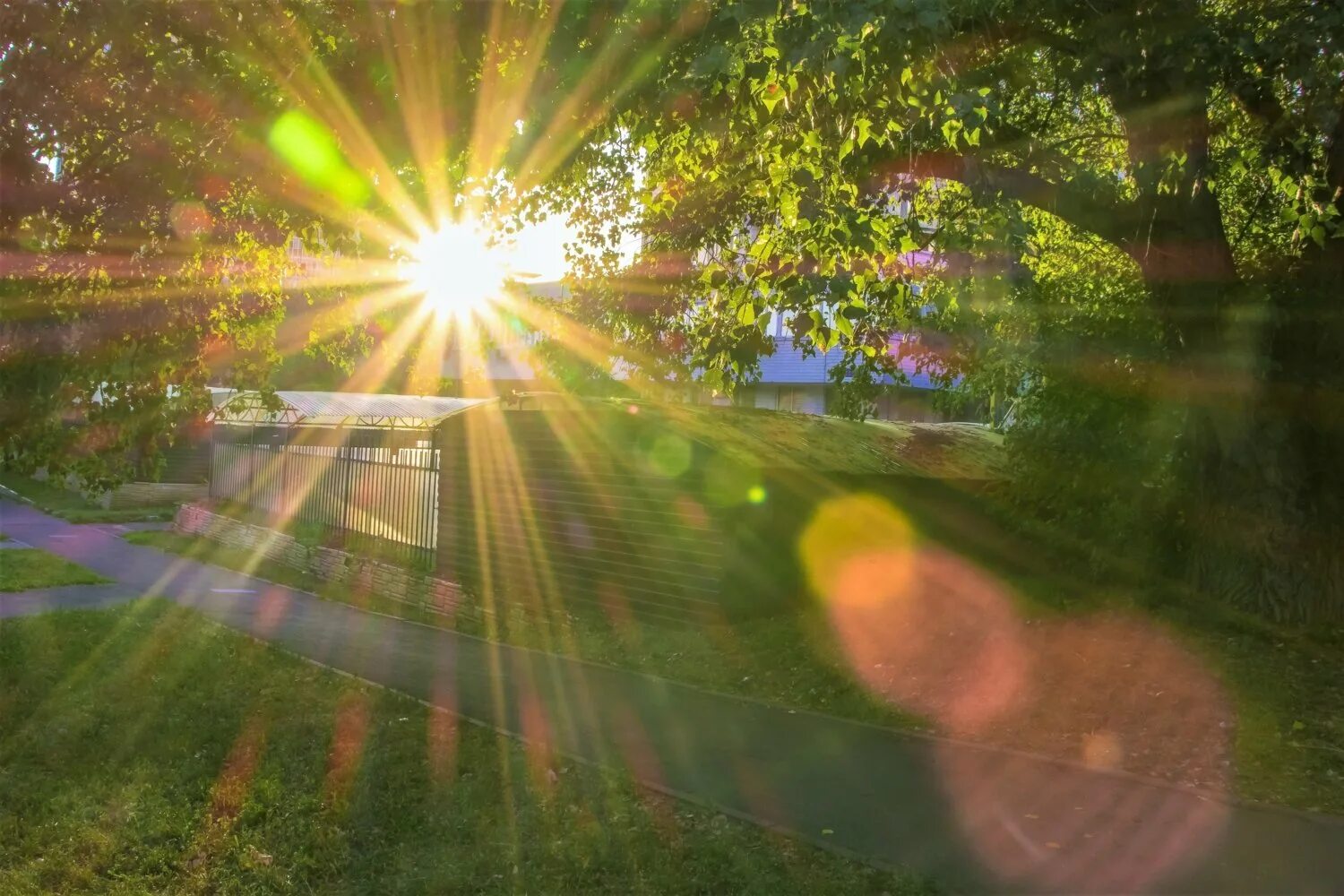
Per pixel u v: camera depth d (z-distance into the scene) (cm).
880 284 732
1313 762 645
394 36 728
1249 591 877
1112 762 680
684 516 1162
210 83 691
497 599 1305
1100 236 945
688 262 1196
